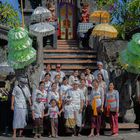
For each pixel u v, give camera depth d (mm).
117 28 27109
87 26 25953
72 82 14312
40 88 13258
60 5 29375
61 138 12891
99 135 13500
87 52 22703
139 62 14391
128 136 13203
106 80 14859
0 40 18250
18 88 12969
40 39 19641
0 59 18281
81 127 13477
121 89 14781
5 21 27750
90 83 14695
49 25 21203
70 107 13227
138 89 14836
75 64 21750
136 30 18438
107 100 13422
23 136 13289
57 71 15336
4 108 13812
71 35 29359
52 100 13125
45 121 13352
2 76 16562
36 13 23172
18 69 15055
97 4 28547
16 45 14648
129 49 14438
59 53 22656
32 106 12992
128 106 14531
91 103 13461
